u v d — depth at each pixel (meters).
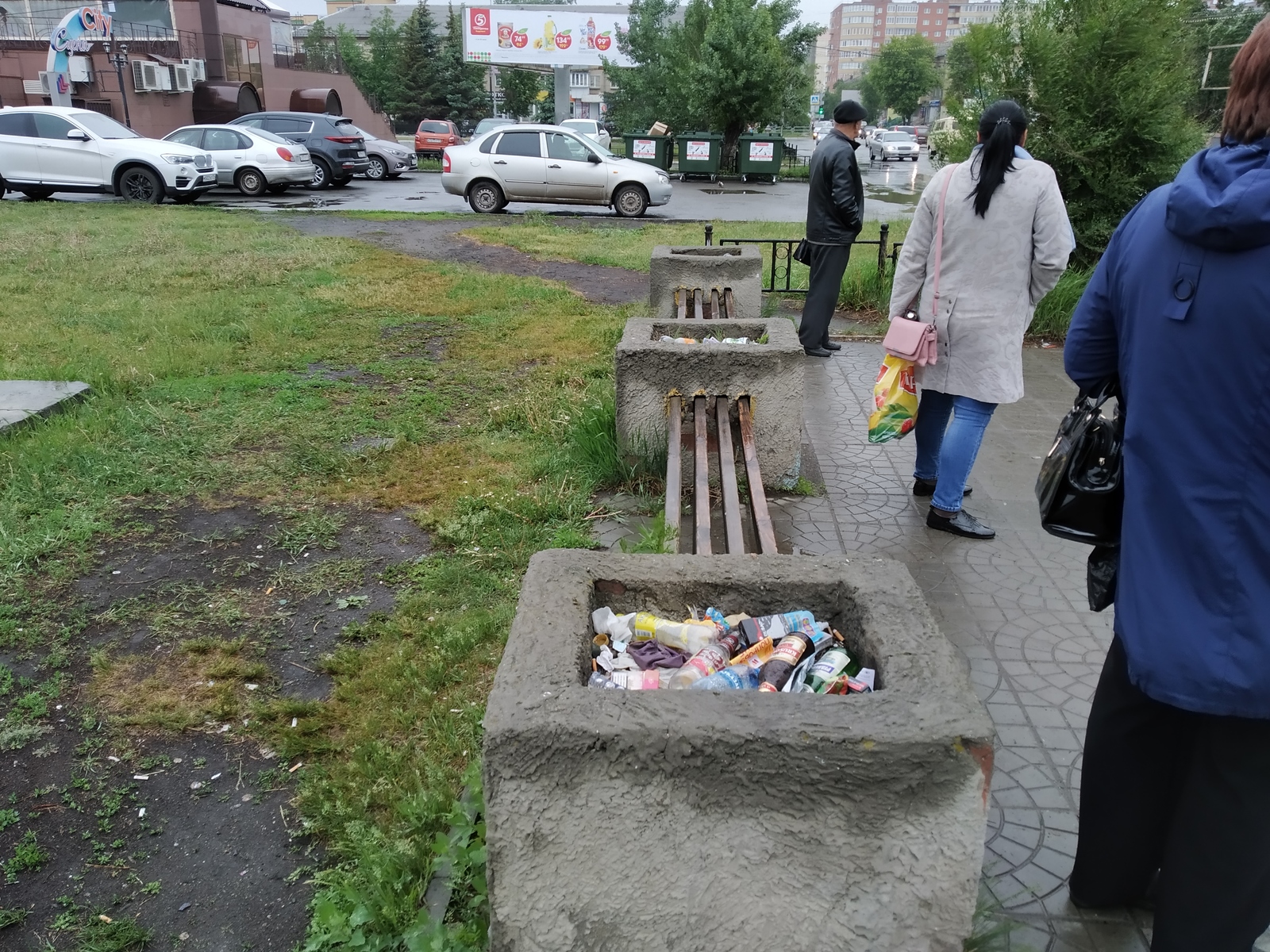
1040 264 3.84
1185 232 1.60
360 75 61.97
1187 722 1.93
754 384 4.52
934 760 1.55
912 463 5.21
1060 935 2.14
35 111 17.28
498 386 6.55
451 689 3.20
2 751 2.92
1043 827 2.49
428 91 56.88
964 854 1.58
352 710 3.11
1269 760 1.67
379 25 69.31
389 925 2.20
